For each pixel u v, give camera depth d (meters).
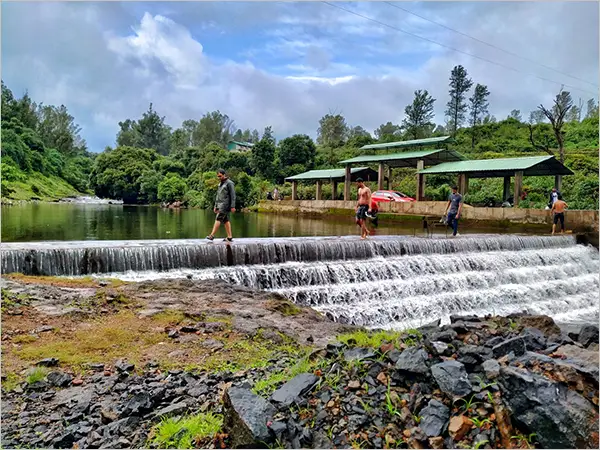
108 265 9.51
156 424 3.65
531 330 4.32
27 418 3.80
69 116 97.56
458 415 2.96
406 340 4.10
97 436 3.47
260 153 54.19
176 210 40.12
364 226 14.12
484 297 12.09
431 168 27.98
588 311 13.16
